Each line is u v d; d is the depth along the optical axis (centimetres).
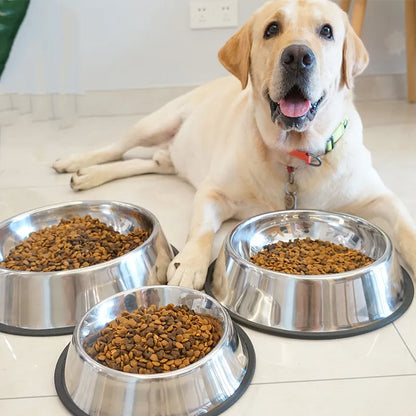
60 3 337
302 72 156
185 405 110
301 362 129
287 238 174
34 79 344
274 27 165
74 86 353
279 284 138
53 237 169
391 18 354
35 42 339
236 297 146
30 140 311
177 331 125
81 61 350
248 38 176
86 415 113
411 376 123
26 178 252
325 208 186
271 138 174
